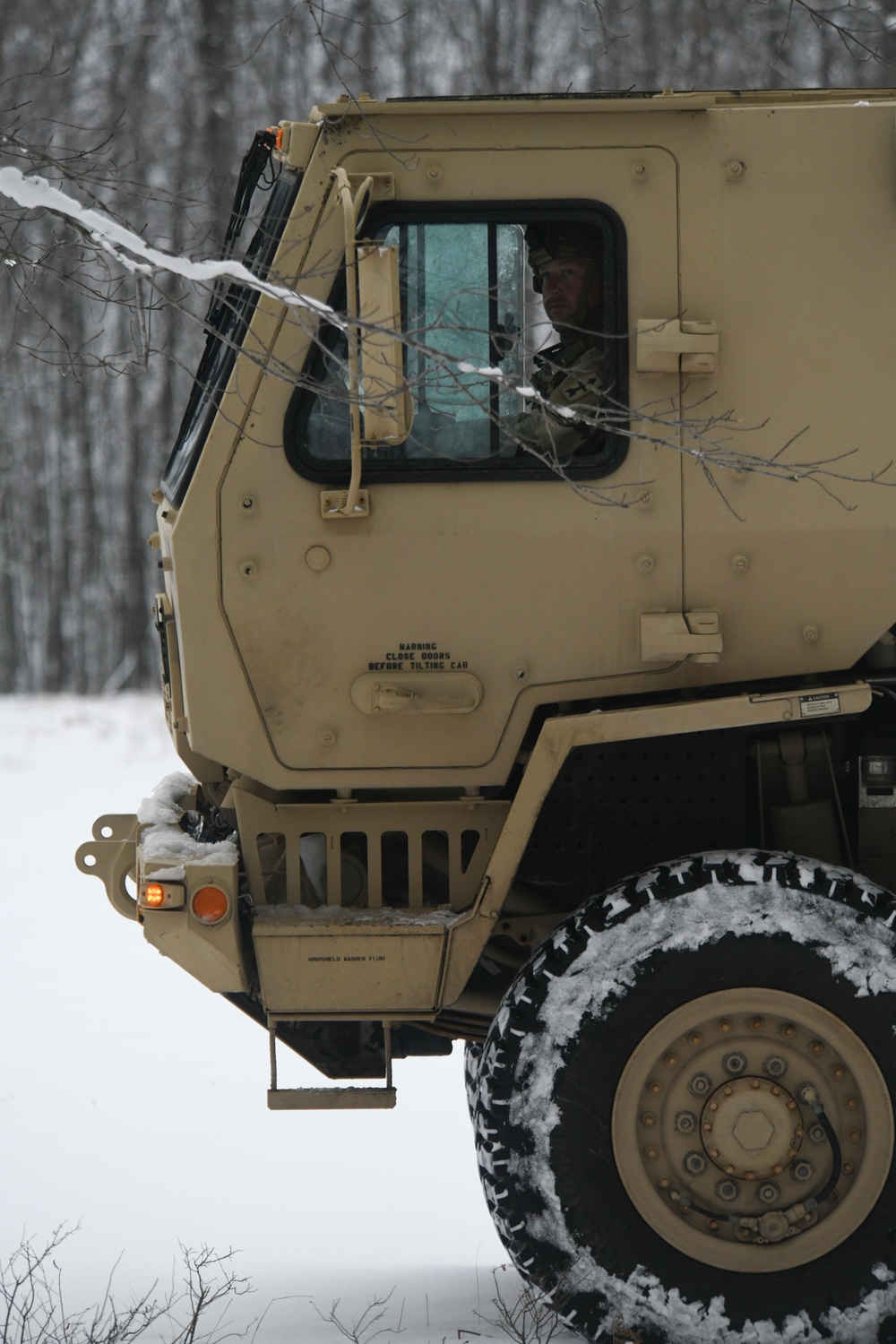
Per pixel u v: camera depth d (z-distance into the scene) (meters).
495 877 14.64
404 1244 18.39
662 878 14.21
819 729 16.05
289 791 15.64
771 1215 14.07
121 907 17.62
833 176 14.71
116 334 42.59
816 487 14.80
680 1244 14.12
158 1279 16.84
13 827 47.03
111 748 62.19
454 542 14.79
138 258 13.61
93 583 101.44
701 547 14.80
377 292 13.26
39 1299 16.20
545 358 15.05
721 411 14.79
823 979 14.00
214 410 15.31
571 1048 14.13
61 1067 25.95
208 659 14.91
